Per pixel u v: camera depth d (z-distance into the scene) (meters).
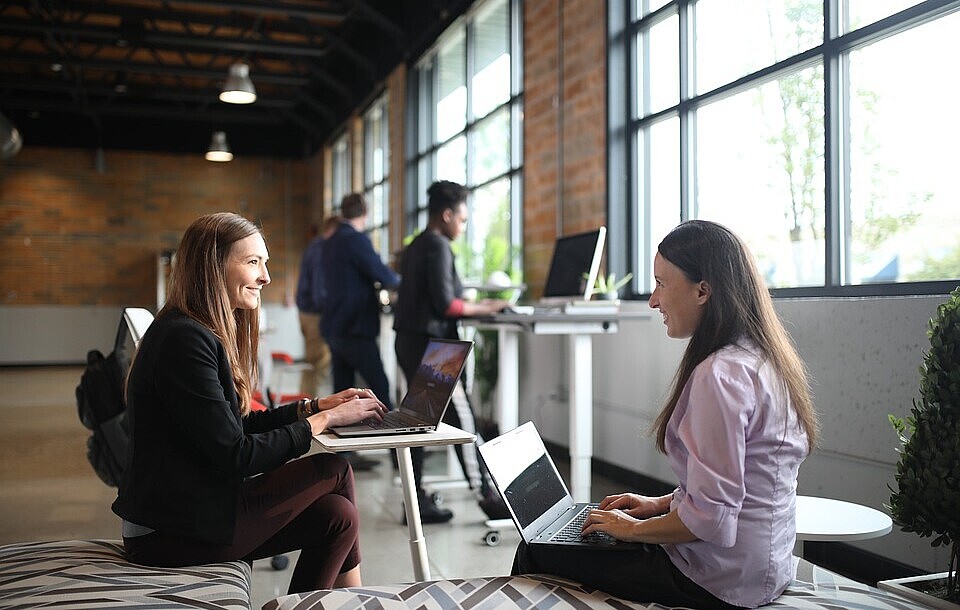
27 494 4.84
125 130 15.30
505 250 6.62
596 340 5.30
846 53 3.55
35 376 12.86
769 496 1.74
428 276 4.14
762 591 1.74
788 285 3.92
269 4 9.55
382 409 2.43
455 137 8.52
